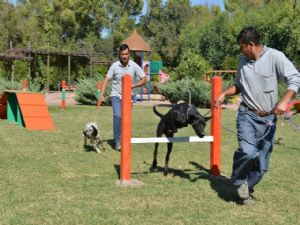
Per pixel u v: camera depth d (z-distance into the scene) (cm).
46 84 3453
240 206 499
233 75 2925
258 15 4059
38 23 6675
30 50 3241
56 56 3541
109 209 475
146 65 2380
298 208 496
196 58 2527
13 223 429
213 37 4734
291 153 832
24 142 884
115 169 665
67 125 1187
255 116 491
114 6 6594
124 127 582
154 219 448
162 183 591
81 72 3759
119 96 826
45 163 692
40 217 446
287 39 3675
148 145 884
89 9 6431
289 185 596
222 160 759
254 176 508
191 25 5603
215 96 628
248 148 487
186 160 750
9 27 5872
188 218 453
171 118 598
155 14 6406
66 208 475
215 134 634
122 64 820
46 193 529
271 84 481
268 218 460
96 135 801
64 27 6431
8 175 610
